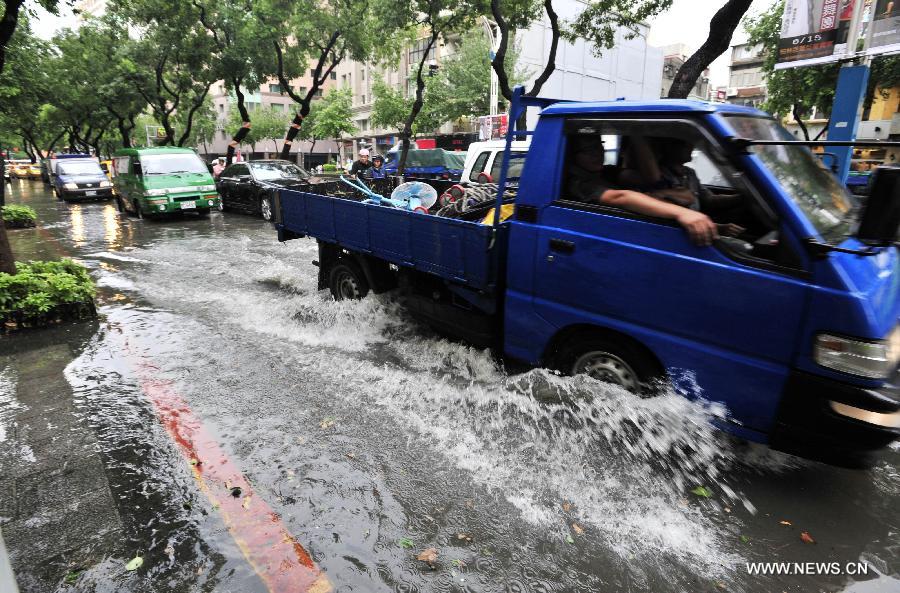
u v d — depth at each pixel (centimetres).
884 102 2295
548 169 352
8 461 323
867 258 262
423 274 485
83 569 242
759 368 269
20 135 4288
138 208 1530
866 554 256
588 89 3506
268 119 5128
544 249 354
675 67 4956
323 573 241
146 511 282
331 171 3825
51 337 545
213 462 326
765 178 268
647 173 321
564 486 304
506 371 447
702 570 246
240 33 1878
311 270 854
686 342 295
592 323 336
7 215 1261
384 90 3316
